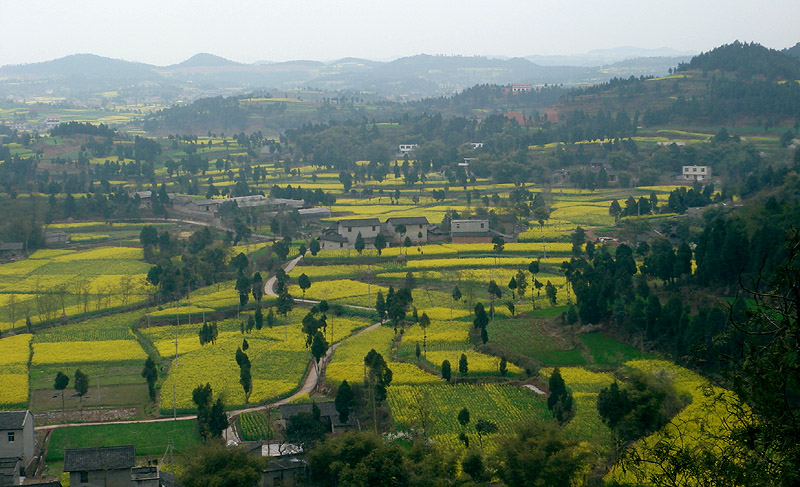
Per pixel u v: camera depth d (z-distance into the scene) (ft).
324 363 399.85
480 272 583.17
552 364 371.76
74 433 310.86
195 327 479.00
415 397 334.85
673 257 442.91
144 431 313.12
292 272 603.67
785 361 114.73
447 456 246.88
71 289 549.54
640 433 260.83
